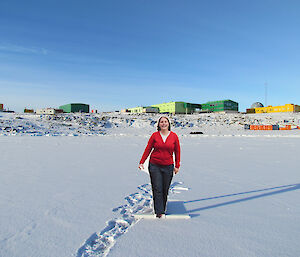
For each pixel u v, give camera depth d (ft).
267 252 7.25
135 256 7.05
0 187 15.57
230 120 166.81
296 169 22.38
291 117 173.47
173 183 16.89
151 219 10.16
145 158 10.96
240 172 20.99
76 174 19.99
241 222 9.75
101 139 71.46
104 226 9.39
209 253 7.21
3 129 90.79
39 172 20.86
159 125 10.69
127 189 15.14
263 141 63.57
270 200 12.77
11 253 7.28
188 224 9.59
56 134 94.63
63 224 9.59
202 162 27.09
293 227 9.20
